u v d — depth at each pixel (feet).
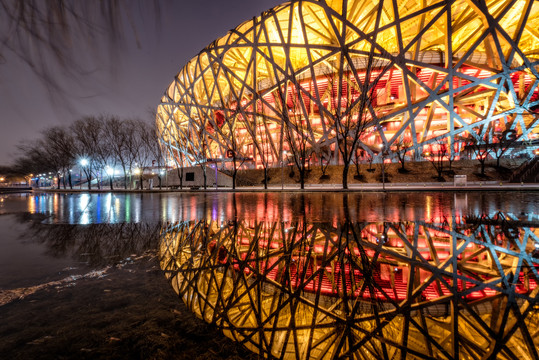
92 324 6.58
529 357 6.01
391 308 7.99
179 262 12.03
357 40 104.06
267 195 72.02
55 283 9.37
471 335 6.75
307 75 118.42
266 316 7.55
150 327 6.56
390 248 14.14
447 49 101.86
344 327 7.09
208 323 6.91
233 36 129.90
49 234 19.17
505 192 65.98
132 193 109.29
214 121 155.02
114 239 17.19
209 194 84.58
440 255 12.93
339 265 11.59
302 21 108.99
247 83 139.85
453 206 35.88
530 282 9.52
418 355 6.04
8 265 11.44
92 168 170.81
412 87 116.26
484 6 95.20
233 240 16.49
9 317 6.84
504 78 101.71
